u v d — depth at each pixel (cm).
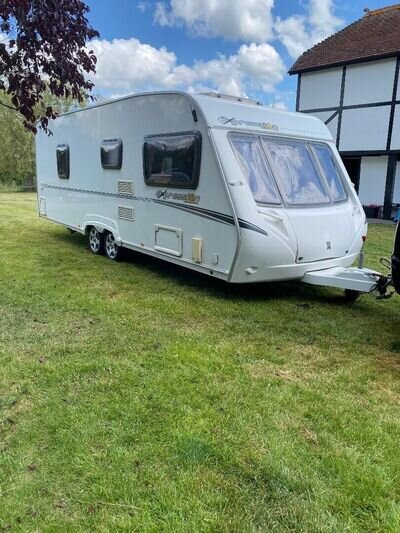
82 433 237
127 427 244
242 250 434
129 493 196
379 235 1017
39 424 245
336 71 1438
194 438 234
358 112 1408
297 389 297
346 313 464
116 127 609
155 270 627
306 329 415
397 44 1310
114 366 320
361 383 310
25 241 827
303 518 185
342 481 207
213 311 455
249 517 185
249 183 445
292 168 486
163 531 177
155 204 548
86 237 878
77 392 281
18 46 299
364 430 250
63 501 191
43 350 345
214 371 320
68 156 757
